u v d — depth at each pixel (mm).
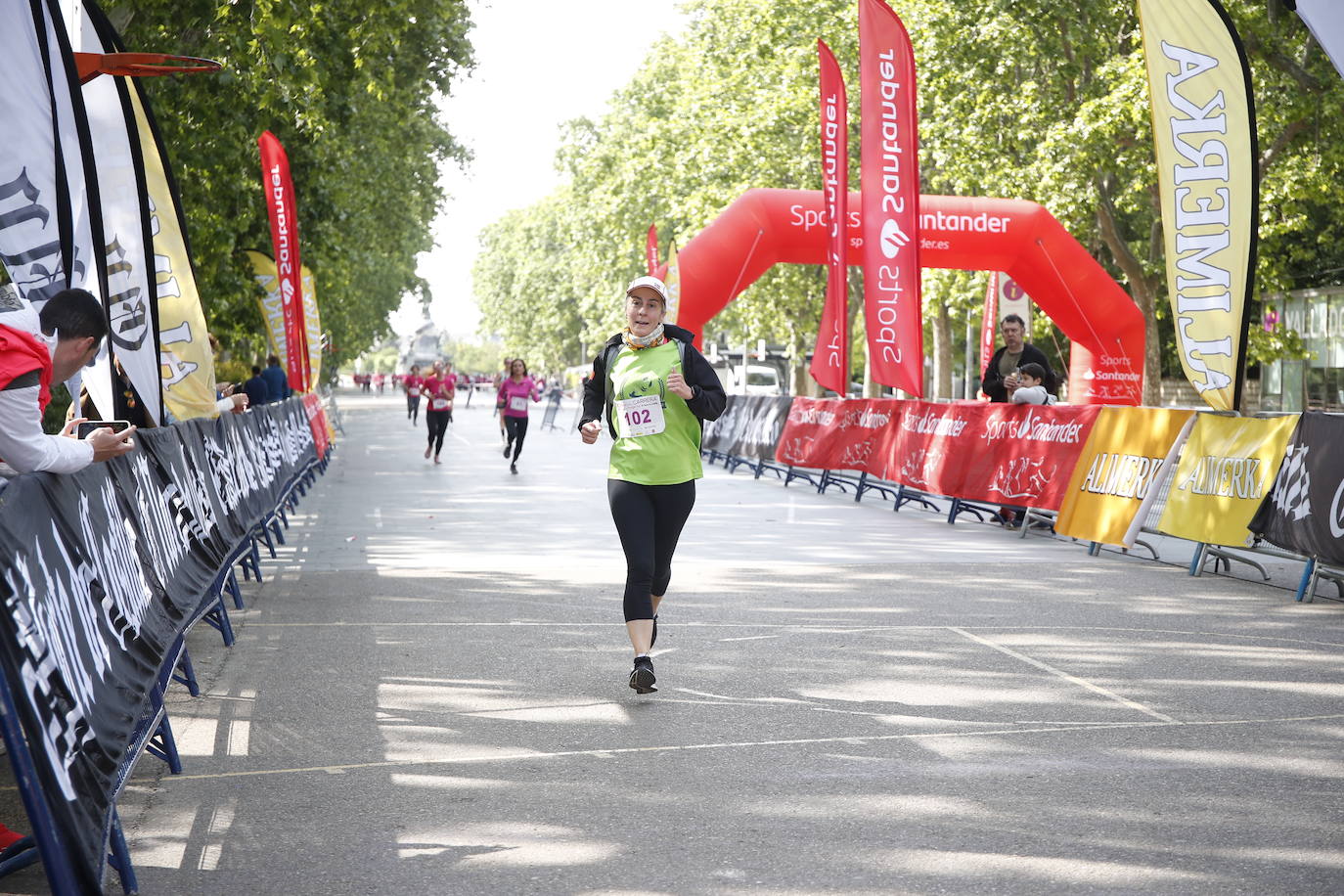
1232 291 11688
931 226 21922
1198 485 11023
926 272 32781
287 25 17469
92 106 7863
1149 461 11758
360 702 6352
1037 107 26719
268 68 18156
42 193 6379
